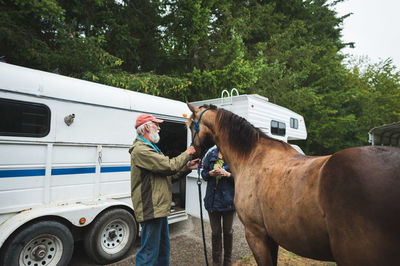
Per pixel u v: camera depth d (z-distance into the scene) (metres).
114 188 3.31
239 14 10.20
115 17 6.67
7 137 2.41
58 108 2.80
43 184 2.67
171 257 3.17
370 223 0.97
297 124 7.61
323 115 11.91
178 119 4.12
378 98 15.52
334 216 1.07
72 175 2.91
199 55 8.23
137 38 7.28
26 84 2.56
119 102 3.36
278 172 1.50
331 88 13.38
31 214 2.46
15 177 2.47
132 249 3.48
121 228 3.20
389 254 0.93
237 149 1.95
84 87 3.06
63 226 2.64
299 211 1.25
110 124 3.28
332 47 14.62
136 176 2.03
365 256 0.98
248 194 1.70
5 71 2.46
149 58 7.72
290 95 10.30
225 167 2.58
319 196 1.15
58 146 2.80
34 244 2.49
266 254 1.62
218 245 2.61
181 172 2.19
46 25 5.22
